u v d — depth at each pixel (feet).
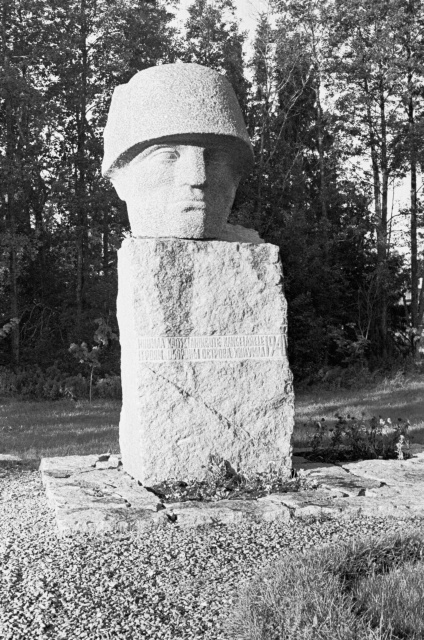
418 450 27.91
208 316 22.00
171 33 90.43
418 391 67.56
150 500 18.97
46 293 90.99
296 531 16.78
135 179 23.00
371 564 13.39
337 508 18.24
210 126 21.97
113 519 17.08
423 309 96.37
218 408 21.83
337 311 90.33
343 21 89.71
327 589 11.78
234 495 19.81
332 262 92.73
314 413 49.49
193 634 11.36
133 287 21.54
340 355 92.53
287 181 89.45
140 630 11.57
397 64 88.94
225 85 22.80
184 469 21.42
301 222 83.25
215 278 22.15
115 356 78.95
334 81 92.79
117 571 14.15
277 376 22.41
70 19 81.56
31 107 77.71
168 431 21.36
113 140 23.39
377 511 18.29
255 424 22.12
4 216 86.28
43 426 42.45
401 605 11.57
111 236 90.27
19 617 12.17
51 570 14.26
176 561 14.69
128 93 23.06
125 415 23.63
